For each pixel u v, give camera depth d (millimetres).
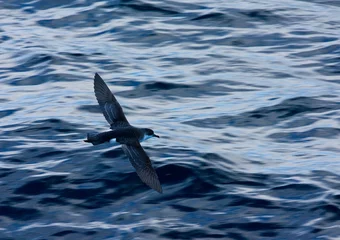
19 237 16297
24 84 26375
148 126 22531
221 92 25891
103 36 31578
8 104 24438
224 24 32844
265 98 25188
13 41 30797
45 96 25016
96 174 18734
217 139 21656
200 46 30562
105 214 17078
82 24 32906
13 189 18203
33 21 33438
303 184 18391
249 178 18781
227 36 31594
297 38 31578
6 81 26703
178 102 25047
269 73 27750
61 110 23578
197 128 22594
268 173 19125
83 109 23734
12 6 35312
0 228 16688
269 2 35906
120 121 11820
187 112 24031
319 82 26953
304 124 23094
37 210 17312
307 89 26016
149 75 27156
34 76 27016
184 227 16438
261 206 17328
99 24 32812
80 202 17594
